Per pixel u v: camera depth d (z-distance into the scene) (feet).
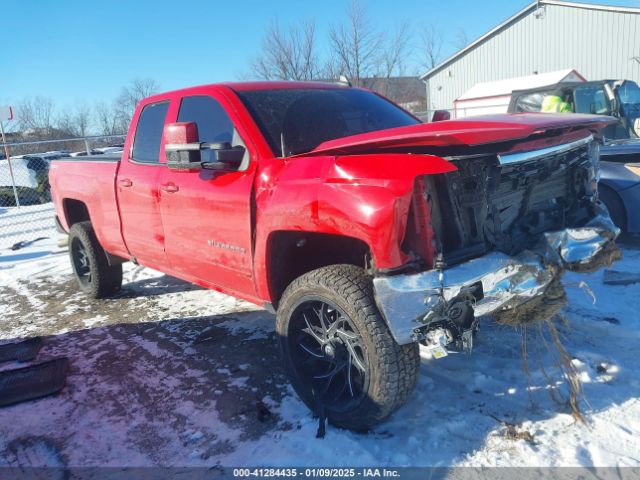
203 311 17.20
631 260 17.85
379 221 8.38
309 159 9.91
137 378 12.93
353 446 9.48
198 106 13.11
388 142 8.99
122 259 18.61
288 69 88.02
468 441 9.34
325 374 10.41
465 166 9.10
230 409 11.19
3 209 47.34
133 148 15.33
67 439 10.66
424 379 11.41
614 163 19.62
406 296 8.42
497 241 9.48
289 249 11.14
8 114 46.88
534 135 9.59
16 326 17.48
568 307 14.14
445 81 109.19
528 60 96.02
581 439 9.10
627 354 11.77
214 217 11.91
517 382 11.01
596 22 86.43
